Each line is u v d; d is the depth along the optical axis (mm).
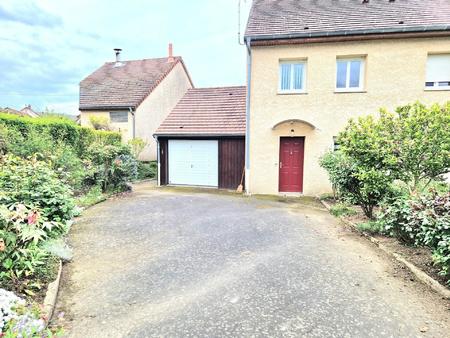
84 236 5695
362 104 10555
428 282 3713
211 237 5668
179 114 14258
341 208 7855
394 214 4840
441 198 4090
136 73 20781
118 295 3508
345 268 4227
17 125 8422
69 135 10602
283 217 7309
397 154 5828
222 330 2830
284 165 11477
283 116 11070
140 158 18203
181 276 4008
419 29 9805
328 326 2885
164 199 9703
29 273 3439
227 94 14992
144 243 5332
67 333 2781
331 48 10586
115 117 18141
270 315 3070
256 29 11133
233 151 12703
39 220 3803
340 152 7074
